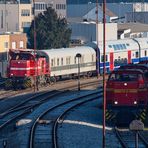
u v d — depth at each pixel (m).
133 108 87.56
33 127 84.81
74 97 118.50
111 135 80.56
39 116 94.06
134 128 57.44
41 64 139.38
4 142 73.06
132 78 87.88
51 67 143.12
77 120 91.69
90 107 105.62
